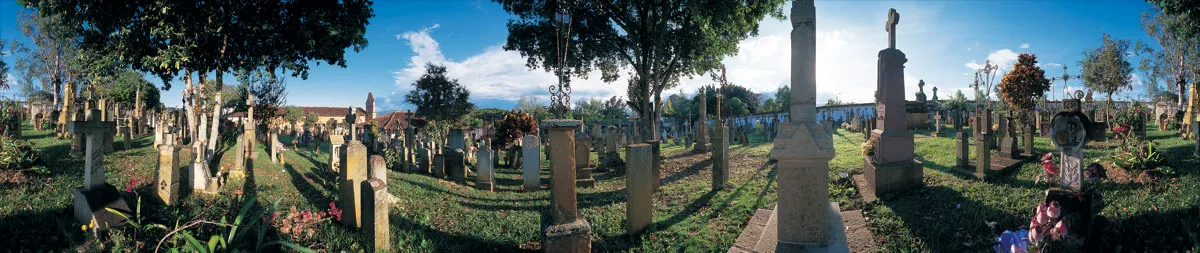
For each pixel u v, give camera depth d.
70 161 9.85
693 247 5.96
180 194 7.52
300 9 13.69
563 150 5.29
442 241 6.37
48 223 5.76
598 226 7.05
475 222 7.55
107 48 12.44
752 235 6.07
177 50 11.47
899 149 7.87
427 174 13.36
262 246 5.29
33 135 15.27
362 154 6.69
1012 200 6.41
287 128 33.19
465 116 43.53
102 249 5.16
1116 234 4.71
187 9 11.75
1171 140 11.00
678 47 25.39
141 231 5.57
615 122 42.94
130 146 13.15
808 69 4.07
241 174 8.97
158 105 38.34
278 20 13.38
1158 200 5.75
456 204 9.06
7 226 5.55
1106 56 31.02
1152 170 6.94
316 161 13.96
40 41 34.72
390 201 8.36
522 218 7.84
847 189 8.13
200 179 7.61
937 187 7.71
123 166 9.65
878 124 8.43
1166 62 34.72
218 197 7.44
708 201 8.47
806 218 4.04
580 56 25.83
